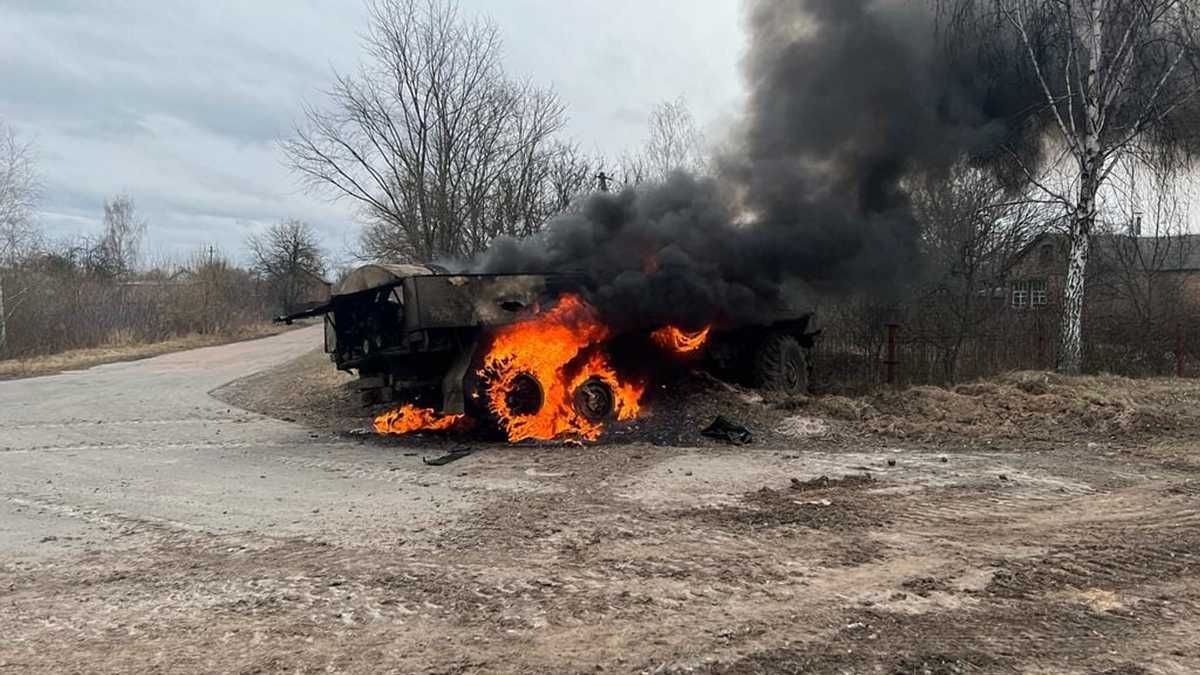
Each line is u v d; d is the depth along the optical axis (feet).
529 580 15.06
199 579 15.70
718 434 30.66
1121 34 43.24
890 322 57.31
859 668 11.03
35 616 13.78
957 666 11.05
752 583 14.64
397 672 11.20
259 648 12.16
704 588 14.42
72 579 15.92
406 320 30.81
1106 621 12.65
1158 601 13.50
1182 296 63.10
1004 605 13.38
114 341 116.37
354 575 15.64
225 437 35.68
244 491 24.22
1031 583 14.43
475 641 12.25
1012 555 16.07
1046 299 61.31
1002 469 24.48
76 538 19.19
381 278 31.68
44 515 21.65
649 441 30.76
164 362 86.33
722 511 19.88
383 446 32.01
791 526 18.42
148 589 15.16
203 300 144.46
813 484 22.53
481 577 15.30
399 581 15.17
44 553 17.89
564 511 20.30
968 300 55.67
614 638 12.26
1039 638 12.00
